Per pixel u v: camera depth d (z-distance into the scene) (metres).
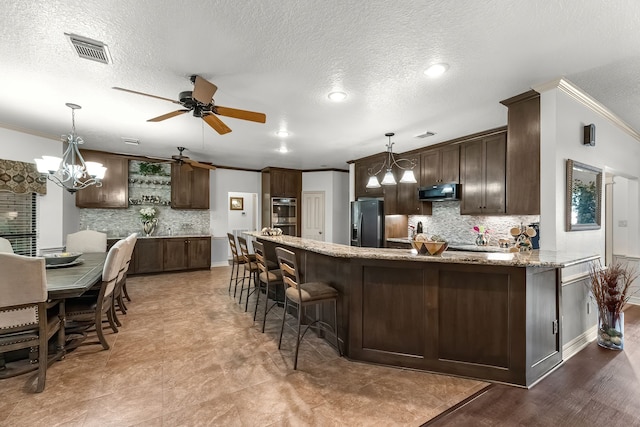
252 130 4.19
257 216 7.90
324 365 2.51
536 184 2.83
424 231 5.58
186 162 5.38
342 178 7.75
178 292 4.90
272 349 2.80
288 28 1.95
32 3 1.71
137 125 3.98
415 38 2.05
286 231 7.56
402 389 2.16
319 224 7.68
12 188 4.09
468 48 2.17
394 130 4.16
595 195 3.30
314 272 3.29
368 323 2.57
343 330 2.70
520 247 2.86
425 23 1.89
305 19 1.86
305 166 7.34
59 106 3.30
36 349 2.27
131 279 5.85
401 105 3.23
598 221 3.36
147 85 2.76
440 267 2.37
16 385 2.18
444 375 2.36
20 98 3.08
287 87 2.81
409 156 5.41
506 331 2.23
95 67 2.45
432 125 3.93
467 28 1.94
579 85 2.75
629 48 2.15
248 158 6.32
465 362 2.33
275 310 3.98
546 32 1.97
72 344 2.72
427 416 1.86
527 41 2.07
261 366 2.48
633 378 2.30
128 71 2.52
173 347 2.83
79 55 2.27
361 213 5.79
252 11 1.79
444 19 1.85
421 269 2.43
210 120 2.91
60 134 4.43
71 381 2.24
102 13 1.80
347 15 1.82
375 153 5.72
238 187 7.66
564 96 2.81
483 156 4.22
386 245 5.55
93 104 3.24
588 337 3.01
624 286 3.01
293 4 1.72
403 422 1.81
